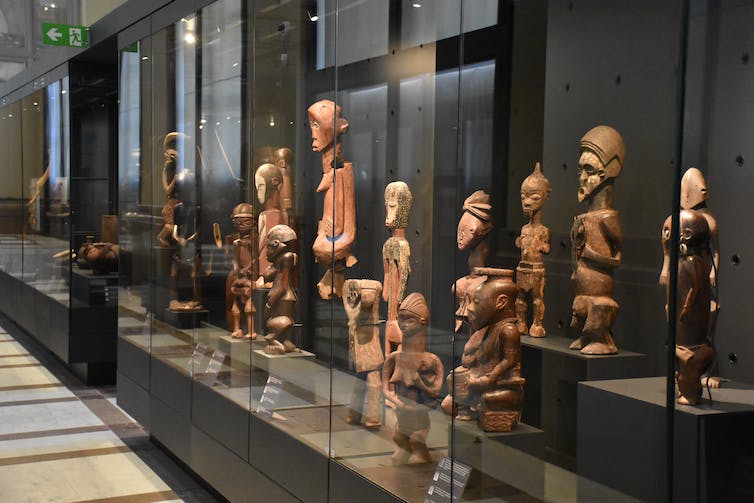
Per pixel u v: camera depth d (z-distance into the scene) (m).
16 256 9.96
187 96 4.66
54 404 7.03
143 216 5.54
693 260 1.61
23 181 9.38
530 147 2.03
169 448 5.16
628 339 1.73
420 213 2.50
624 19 1.78
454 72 2.31
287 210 3.47
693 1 1.59
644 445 1.68
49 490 4.86
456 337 2.29
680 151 1.60
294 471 3.50
